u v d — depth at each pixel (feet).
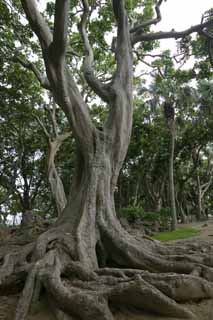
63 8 26.84
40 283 21.52
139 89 94.12
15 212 123.03
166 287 20.30
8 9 53.57
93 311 18.07
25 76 70.28
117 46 37.83
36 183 112.68
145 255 26.03
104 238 27.48
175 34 40.65
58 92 30.76
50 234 26.50
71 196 30.35
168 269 24.70
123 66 36.27
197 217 130.72
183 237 59.62
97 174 29.86
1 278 23.16
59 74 30.04
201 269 23.80
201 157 130.11
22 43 57.16
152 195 120.16
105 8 56.13
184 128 103.91
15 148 101.30
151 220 86.89
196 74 64.59
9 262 24.54
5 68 68.80
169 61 68.69
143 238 33.30
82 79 70.95
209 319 18.61
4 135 91.40
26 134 99.14
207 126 101.40
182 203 135.23
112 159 31.78
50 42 29.73
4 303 22.02
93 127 31.86
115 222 28.53
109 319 17.81
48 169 68.23
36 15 29.58
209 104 95.91
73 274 23.38
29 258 25.27
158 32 40.68
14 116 78.38
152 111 100.27
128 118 34.17
